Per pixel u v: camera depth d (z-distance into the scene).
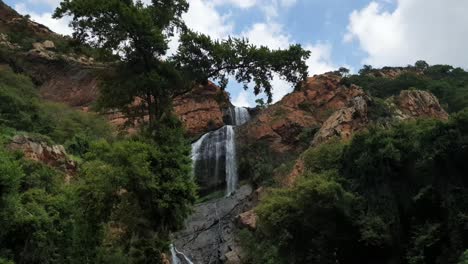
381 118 46.91
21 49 80.62
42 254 18.28
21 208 18.25
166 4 20.66
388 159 26.53
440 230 23.20
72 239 19.23
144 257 16.89
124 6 18.23
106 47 19.20
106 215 17.80
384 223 25.62
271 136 55.41
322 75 62.84
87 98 72.94
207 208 46.19
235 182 53.31
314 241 27.30
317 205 26.62
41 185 23.64
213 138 58.59
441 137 24.11
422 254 23.19
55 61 78.56
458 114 24.08
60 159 31.39
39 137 31.75
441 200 23.66
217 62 20.09
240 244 37.91
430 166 24.41
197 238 41.84
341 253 27.55
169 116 19.47
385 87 75.06
